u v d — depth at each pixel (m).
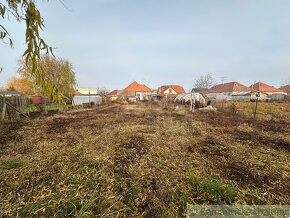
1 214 1.13
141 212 1.20
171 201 1.32
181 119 5.75
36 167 1.90
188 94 12.13
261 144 2.84
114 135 3.49
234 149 2.58
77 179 1.62
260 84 25.98
